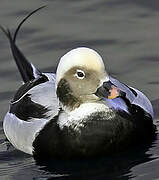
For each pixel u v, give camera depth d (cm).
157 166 1252
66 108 1304
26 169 1298
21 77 1623
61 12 1852
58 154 1308
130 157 1297
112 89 1246
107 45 1708
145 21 1788
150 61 1644
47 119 1319
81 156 1304
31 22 1809
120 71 1614
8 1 1916
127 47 1698
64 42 1722
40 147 1316
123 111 1312
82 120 1295
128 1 1886
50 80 1392
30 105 1358
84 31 1764
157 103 1501
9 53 1712
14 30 1775
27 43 1728
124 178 1223
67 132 1296
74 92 1284
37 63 1648
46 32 1769
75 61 1264
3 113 1513
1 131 1482
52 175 1266
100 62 1259
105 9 1856
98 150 1301
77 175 1256
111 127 1296
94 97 1278
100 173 1252
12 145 1408
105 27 1777
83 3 1894
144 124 1344
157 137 1365
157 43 1703
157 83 1566
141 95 1399
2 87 1593
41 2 1903
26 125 1341
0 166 1323
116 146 1310
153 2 1869
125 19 1803
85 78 1266
